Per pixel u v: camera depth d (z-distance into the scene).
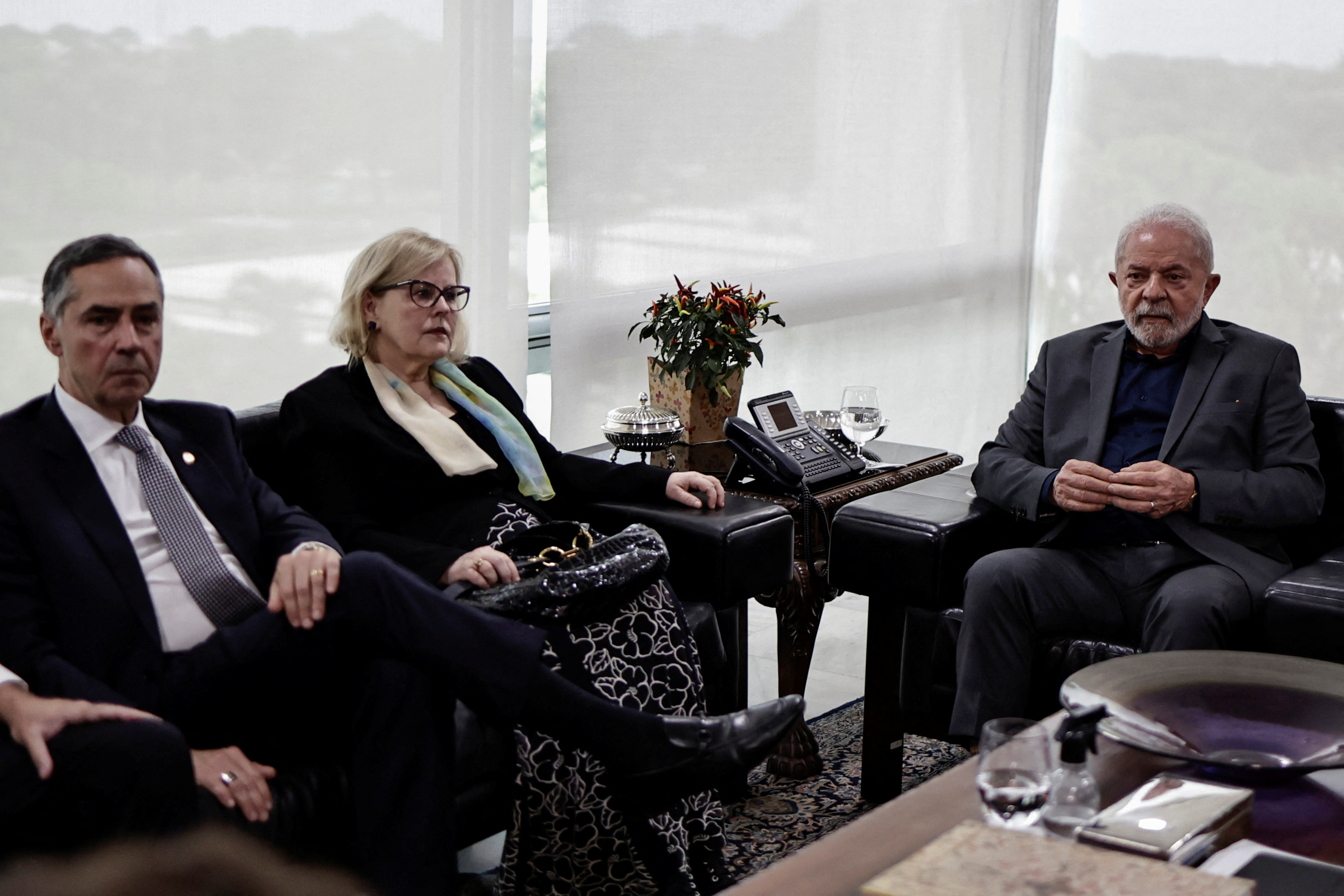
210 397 2.75
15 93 2.38
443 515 2.37
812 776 2.74
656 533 2.25
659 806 1.92
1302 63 4.59
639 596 2.18
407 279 2.39
